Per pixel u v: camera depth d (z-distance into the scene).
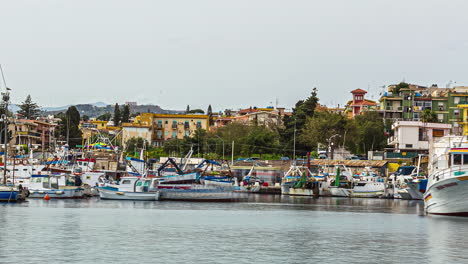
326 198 122.94
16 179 99.38
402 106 173.75
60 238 48.91
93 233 52.53
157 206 86.19
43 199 93.88
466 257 42.25
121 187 96.81
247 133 179.62
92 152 116.38
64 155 114.31
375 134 160.75
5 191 83.75
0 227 55.03
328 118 162.50
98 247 44.91
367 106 197.88
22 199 87.38
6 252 41.94
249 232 55.41
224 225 61.03
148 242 47.88
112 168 113.50
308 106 182.50
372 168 142.25
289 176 136.62
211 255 42.34
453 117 170.62
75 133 189.75
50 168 104.81
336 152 158.12
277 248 45.88
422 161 135.12
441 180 62.84
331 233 55.28
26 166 104.94
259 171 151.38
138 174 111.06
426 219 66.56
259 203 99.31
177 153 164.88
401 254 43.34
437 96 175.00
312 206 93.44
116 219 64.69
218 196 100.50
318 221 66.75
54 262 38.84
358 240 50.53
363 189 126.94
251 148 168.12
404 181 126.44
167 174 114.75
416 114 172.00
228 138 174.88
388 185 126.25
